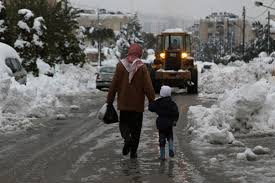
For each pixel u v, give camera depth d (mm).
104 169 8453
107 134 12305
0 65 18906
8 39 30156
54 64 36031
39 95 18453
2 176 7988
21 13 32125
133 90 9250
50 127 13492
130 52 9391
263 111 12219
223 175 7887
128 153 9820
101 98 23828
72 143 10992
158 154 9734
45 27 33250
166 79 28031
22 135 12117
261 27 87688
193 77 28172
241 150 9922
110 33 79750
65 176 7977
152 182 7543
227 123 12117
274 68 29734
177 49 28656
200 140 11078
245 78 28188
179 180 7648
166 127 9172
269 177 7672
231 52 92312
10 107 15133
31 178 7855
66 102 20844
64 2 44906
